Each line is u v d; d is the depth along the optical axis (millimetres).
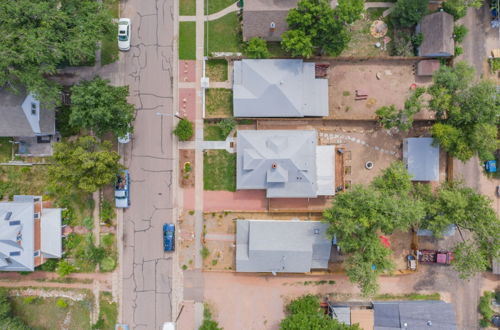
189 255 34250
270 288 34406
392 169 29797
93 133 33594
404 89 33781
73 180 28766
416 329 32500
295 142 31656
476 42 33625
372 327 32688
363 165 33938
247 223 32875
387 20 33562
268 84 31344
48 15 27219
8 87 30016
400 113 31000
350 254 32094
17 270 31969
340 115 33812
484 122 28859
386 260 28781
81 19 28578
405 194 29125
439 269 34344
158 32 33656
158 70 33781
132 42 33719
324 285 34219
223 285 34406
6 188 33625
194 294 34312
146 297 34156
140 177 33969
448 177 33688
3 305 32656
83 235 33969
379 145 33875
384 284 34250
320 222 32312
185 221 34094
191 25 33594
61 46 27719
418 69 33312
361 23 33656
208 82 33344
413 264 33375
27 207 30953
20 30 26797
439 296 34250
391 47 33562
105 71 33781
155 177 33969
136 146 33938
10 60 26312
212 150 33844
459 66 29266
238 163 32312
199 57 33688
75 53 28156
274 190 32281
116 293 34125
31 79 27703
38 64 28281
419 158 32406
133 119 32312
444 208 29453
